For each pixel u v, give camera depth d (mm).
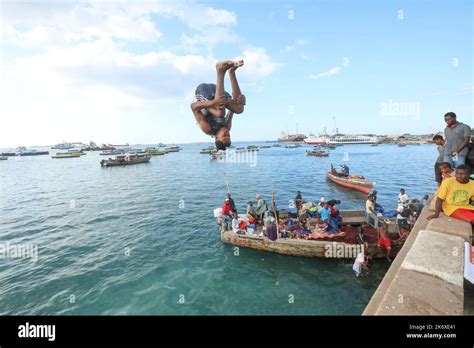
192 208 21797
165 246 13516
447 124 5922
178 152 124750
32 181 41688
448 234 3498
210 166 58250
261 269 10531
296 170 45781
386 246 10133
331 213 11664
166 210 21359
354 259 10492
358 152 82125
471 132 5566
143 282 10000
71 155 100125
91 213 21062
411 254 2930
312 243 10859
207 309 8281
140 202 24656
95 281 10188
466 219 3861
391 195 24391
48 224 18375
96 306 8602
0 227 17859
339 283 9352
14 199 27906
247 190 29344
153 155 99000
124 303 8719
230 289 9297
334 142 131000
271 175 40969
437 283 2445
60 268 11406
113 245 13984
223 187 31859
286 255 11305
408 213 12164
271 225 11477
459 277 2508
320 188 28906
